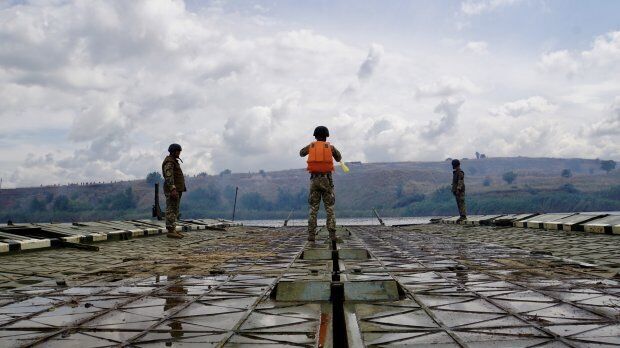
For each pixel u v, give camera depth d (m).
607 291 4.58
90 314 3.98
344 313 3.84
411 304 4.14
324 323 3.58
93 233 12.27
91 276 6.19
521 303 4.11
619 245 9.26
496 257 7.78
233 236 15.54
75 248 10.09
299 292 4.51
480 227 18.45
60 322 3.72
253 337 3.23
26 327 3.57
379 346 2.95
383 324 3.48
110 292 5.00
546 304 4.05
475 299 4.31
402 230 19.50
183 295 4.78
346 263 7.27
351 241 12.42
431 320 3.57
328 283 4.57
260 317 3.80
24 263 7.71
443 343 2.99
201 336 3.27
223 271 6.45
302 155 11.73
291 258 8.21
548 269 6.21
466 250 9.21
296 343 3.08
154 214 20.39
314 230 11.43
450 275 5.79
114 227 15.06
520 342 2.98
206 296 4.71
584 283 5.05
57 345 3.11
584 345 2.89
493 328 3.32
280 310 4.04
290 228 23.17
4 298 4.71
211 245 11.52
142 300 4.55
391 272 6.12
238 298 4.58
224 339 3.18
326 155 11.18
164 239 13.56
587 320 3.49
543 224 15.62
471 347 2.90
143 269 6.84
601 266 6.41
